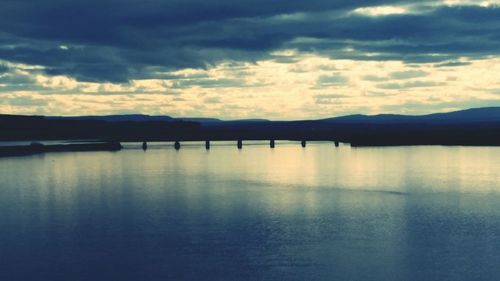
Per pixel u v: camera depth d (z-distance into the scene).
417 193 45.16
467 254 26.08
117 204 40.19
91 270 23.95
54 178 57.44
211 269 24.00
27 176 59.62
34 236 29.95
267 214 36.06
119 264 24.78
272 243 28.31
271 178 57.12
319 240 28.83
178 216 35.38
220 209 38.06
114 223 33.28
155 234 30.31
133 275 23.27
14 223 33.31
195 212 36.88
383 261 25.03
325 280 22.50
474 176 56.88
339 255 26.02
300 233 30.48
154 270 23.86
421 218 34.50
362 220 34.00
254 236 29.78
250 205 39.66
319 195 44.59
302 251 26.75
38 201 41.53
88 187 49.84
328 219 34.34
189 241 28.80
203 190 47.81
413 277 22.78
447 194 44.41
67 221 33.84
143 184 52.25
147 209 38.03
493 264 24.47
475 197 42.72
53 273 23.53
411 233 30.33
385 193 45.34
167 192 46.38
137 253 26.52
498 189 47.03
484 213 36.00
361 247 27.47
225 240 28.97
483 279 22.52
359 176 58.19
